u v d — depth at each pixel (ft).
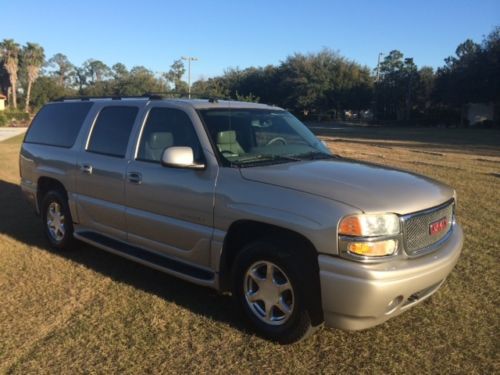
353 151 64.08
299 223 11.91
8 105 306.14
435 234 12.86
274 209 12.42
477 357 12.29
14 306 14.92
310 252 12.16
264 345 12.81
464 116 197.77
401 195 12.37
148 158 16.01
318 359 12.20
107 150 17.58
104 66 447.01
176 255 15.20
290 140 16.43
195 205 14.17
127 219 16.51
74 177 18.66
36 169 20.84
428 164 48.83
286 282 12.48
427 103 241.35
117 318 14.20
